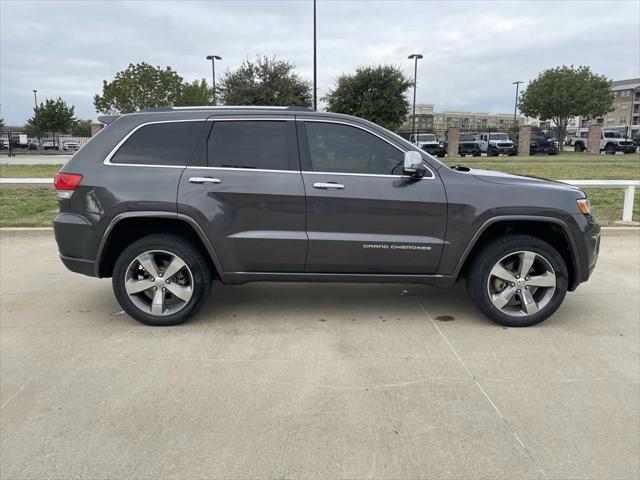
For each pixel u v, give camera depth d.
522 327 4.60
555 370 3.78
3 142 45.38
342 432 2.99
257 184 4.34
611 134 43.09
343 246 4.40
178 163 4.40
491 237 4.69
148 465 2.70
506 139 38.03
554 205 4.43
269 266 4.46
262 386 3.52
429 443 2.89
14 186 14.37
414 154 4.22
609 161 28.36
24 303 5.25
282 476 2.62
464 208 4.39
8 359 3.93
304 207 4.36
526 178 4.70
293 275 4.51
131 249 4.44
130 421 3.09
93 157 4.42
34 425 3.05
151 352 4.05
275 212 4.37
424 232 4.43
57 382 3.57
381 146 4.46
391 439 2.93
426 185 4.40
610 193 13.74
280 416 3.15
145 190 4.31
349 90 35.19
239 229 4.38
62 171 4.45
